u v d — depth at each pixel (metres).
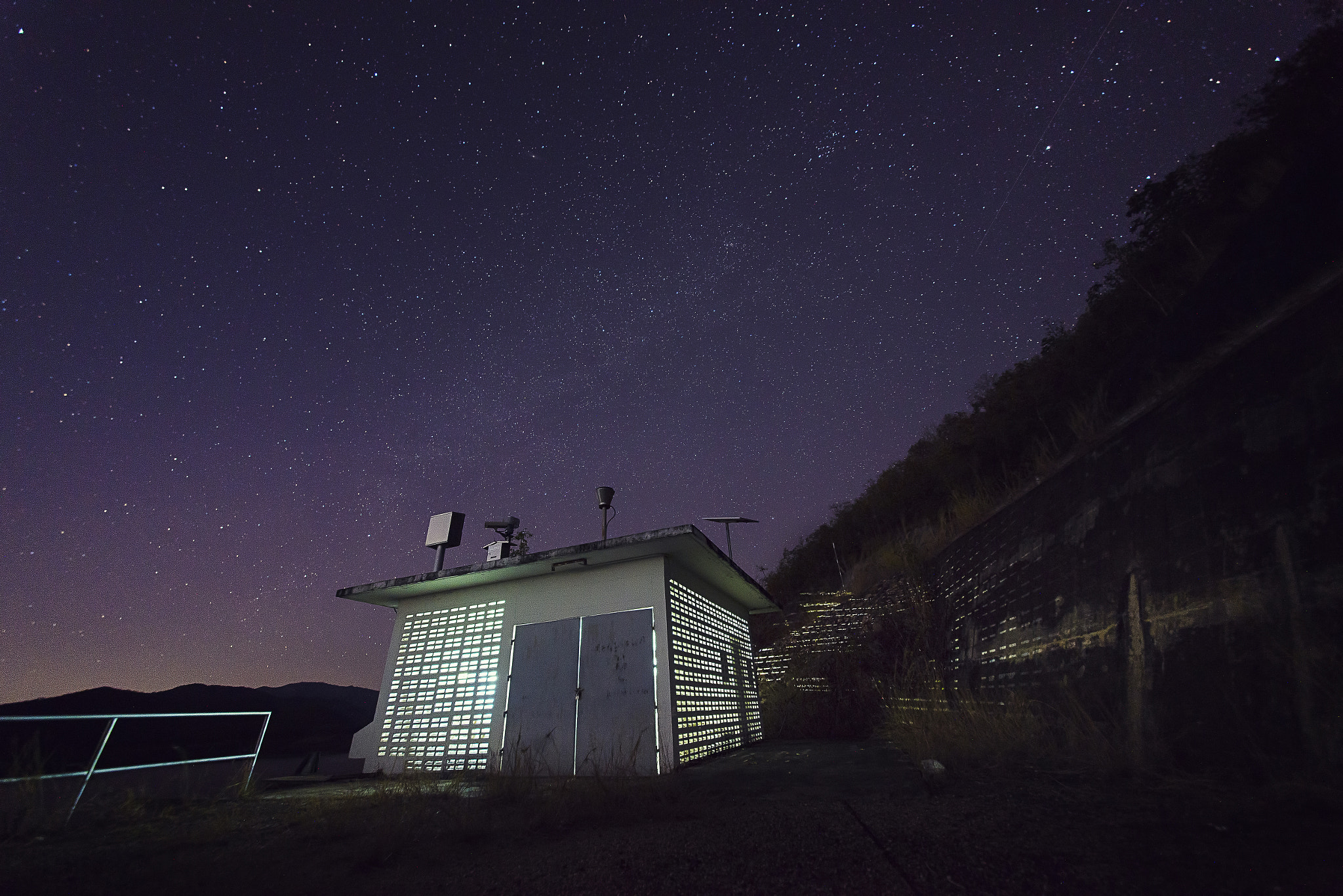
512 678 8.52
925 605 12.06
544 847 3.64
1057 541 7.96
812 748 8.47
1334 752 3.55
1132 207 10.08
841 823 3.66
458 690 8.93
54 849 4.13
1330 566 3.96
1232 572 4.77
